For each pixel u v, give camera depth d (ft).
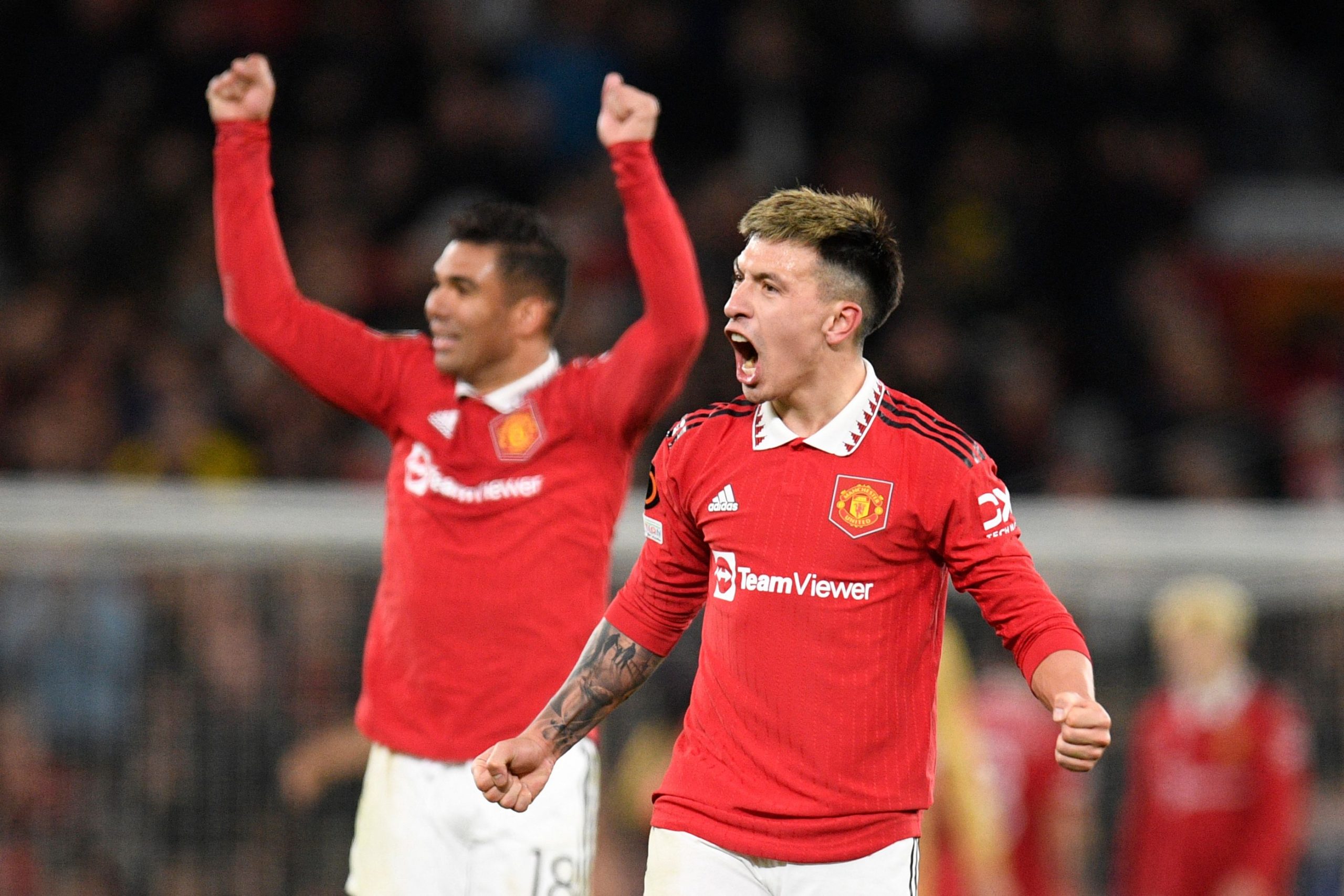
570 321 107.14
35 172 114.21
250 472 95.14
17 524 67.82
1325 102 143.43
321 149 116.26
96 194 111.04
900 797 34.30
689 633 72.18
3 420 97.50
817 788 34.06
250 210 45.68
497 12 127.24
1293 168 137.69
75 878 67.21
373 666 45.03
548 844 43.65
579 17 127.03
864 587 34.06
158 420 96.99
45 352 100.37
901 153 128.06
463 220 45.14
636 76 126.72
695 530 36.09
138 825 67.82
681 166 123.85
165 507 68.95
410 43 122.72
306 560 69.51
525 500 44.11
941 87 131.03
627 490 46.03
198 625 68.85
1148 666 79.51
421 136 118.93
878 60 129.90
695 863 34.73
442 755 43.70
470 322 44.34
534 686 43.68
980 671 75.92
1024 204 126.82
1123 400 118.62
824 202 34.94
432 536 44.24
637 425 44.75
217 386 100.22
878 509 33.94
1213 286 132.36
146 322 106.01
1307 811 79.87
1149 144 131.03
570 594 44.21
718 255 114.11
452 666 43.75
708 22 129.08
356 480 94.99
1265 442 109.50
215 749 68.59
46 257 108.88
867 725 34.06
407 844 44.19
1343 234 134.10
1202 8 139.44
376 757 45.32
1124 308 122.52
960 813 68.74
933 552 34.42
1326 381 126.31
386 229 114.52
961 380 110.01
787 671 34.19
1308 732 79.87
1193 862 78.02
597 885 69.92
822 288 34.24
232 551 69.15
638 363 43.83
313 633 69.41
